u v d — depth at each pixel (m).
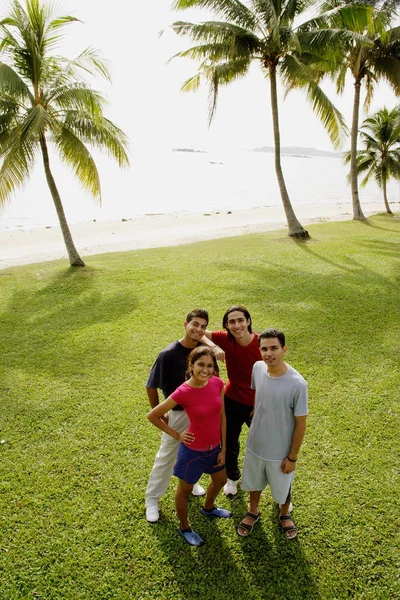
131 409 5.21
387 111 23.67
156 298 9.31
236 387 3.62
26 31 9.79
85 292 9.88
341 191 58.16
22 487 3.94
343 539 3.37
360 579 3.04
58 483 3.99
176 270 11.49
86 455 4.39
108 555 3.24
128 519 3.57
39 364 6.43
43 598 2.91
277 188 59.78
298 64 13.59
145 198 43.00
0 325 8.03
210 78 14.83
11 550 3.27
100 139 11.29
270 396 3.00
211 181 70.38
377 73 18.61
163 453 3.47
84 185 12.27
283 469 3.12
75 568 3.13
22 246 18.08
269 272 11.13
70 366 6.36
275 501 3.49
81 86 10.27
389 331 7.38
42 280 10.90
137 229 22.86
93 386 5.78
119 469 4.18
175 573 3.09
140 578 3.05
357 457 4.32
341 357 6.47
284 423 3.02
